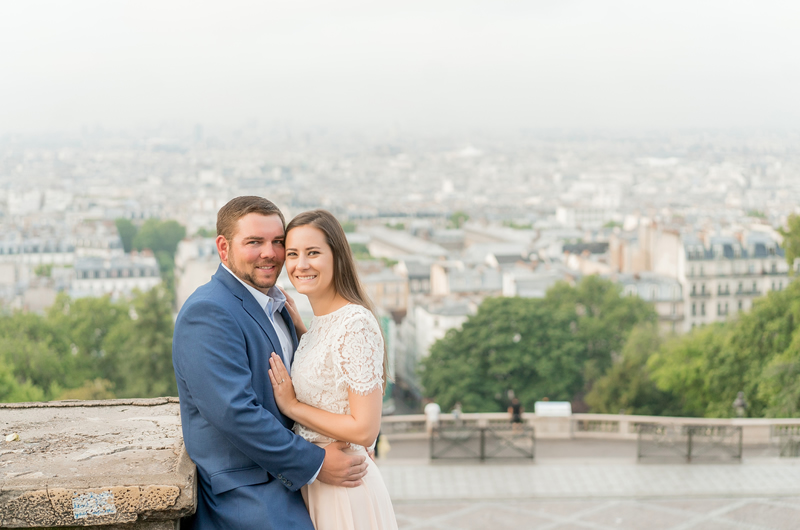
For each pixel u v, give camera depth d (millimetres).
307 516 2912
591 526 9352
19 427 3193
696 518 9414
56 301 66750
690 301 101500
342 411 3016
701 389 34125
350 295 3107
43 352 52094
